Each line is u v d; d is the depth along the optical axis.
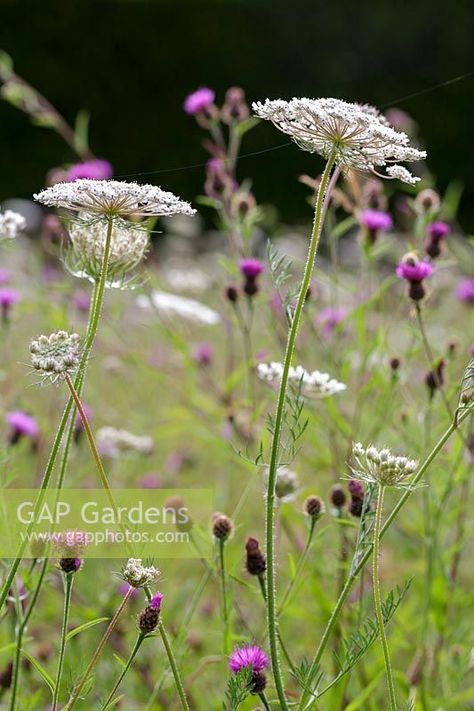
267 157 8.05
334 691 1.93
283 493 1.87
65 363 1.62
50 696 2.00
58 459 2.17
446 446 2.11
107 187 1.62
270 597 1.63
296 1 8.70
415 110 8.30
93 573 2.10
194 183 8.41
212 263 4.06
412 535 2.19
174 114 8.57
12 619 1.87
